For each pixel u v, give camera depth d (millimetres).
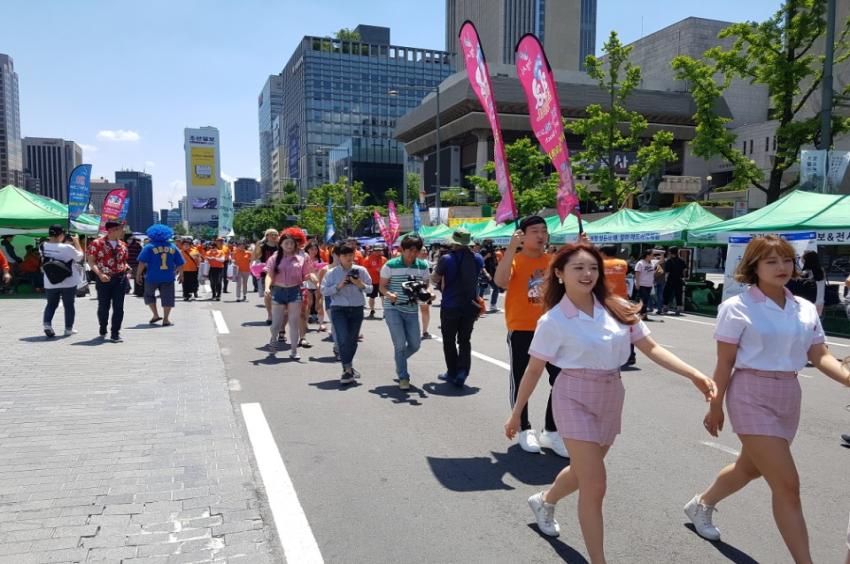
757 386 2877
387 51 136250
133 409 5590
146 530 3307
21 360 7703
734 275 3039
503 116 61500
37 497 3682
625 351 2908
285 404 6145
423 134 76500
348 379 7039
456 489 4059
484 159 62781
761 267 2883
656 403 6492
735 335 2904
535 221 4918
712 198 55031
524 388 3029
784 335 2846
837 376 2795
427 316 10938
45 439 4734
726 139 23719
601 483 2805
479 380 7438
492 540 3357
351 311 7055
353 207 69500
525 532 3457
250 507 3631
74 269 9695
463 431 5352
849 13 29266
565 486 3256
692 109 66312
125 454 4441
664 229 17172
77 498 3682
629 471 4453
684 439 5219
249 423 5473
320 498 3869
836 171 16297
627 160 51594
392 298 6816
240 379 7258
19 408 5562
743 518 3674
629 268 16031
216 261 17438
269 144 197375
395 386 7043
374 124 135375
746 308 2920
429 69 139000
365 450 4809
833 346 10977
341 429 5344
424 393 6711
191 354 8266
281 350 9328
